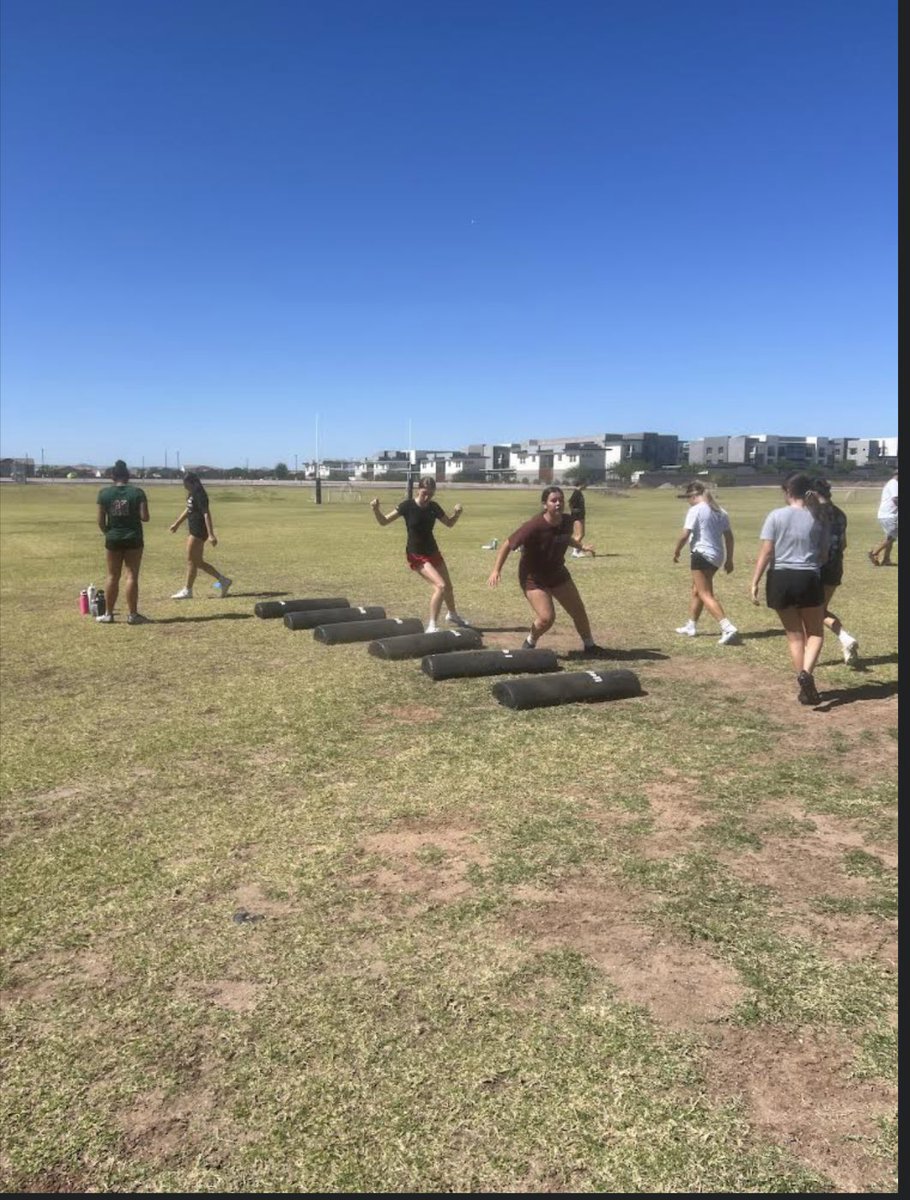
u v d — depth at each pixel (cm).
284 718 654
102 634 1012
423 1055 272
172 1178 229
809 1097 251
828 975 311
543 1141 237
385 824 454
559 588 834
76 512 4116
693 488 931
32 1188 227
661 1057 269
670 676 776
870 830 438
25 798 500
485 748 574
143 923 357
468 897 374
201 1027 289
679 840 429
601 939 338
